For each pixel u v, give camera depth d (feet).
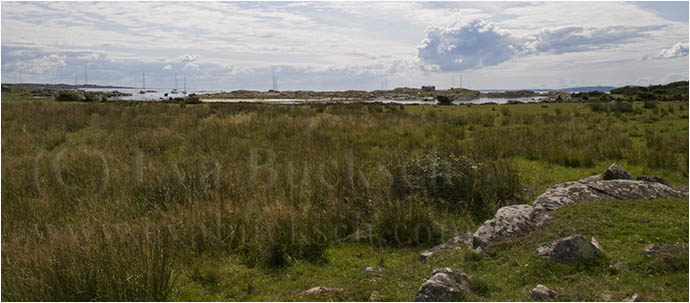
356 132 61.21
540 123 74.69
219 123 69.87
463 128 70.18
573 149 44.37
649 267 16.70
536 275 17.03
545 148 45.88
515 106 139.54
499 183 29.68
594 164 41.32
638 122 73.72
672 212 21.88
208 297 17.67
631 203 23.03
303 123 69.15
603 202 23.31
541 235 20.18
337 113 97.66
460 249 20.72
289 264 20.72
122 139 53.52
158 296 17.37
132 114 88.74
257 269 20.31
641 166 39.99
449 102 208.23
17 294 17.03
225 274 19.61
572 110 105.40
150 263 17.89
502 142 50.42
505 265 18.10
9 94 215.10
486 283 16.51
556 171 39.45
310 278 19.27
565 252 17.63
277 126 65.36
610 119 76.54
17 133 58.34
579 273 16.80
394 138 56.08
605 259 17.48
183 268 19.86
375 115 90.33
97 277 17.44
